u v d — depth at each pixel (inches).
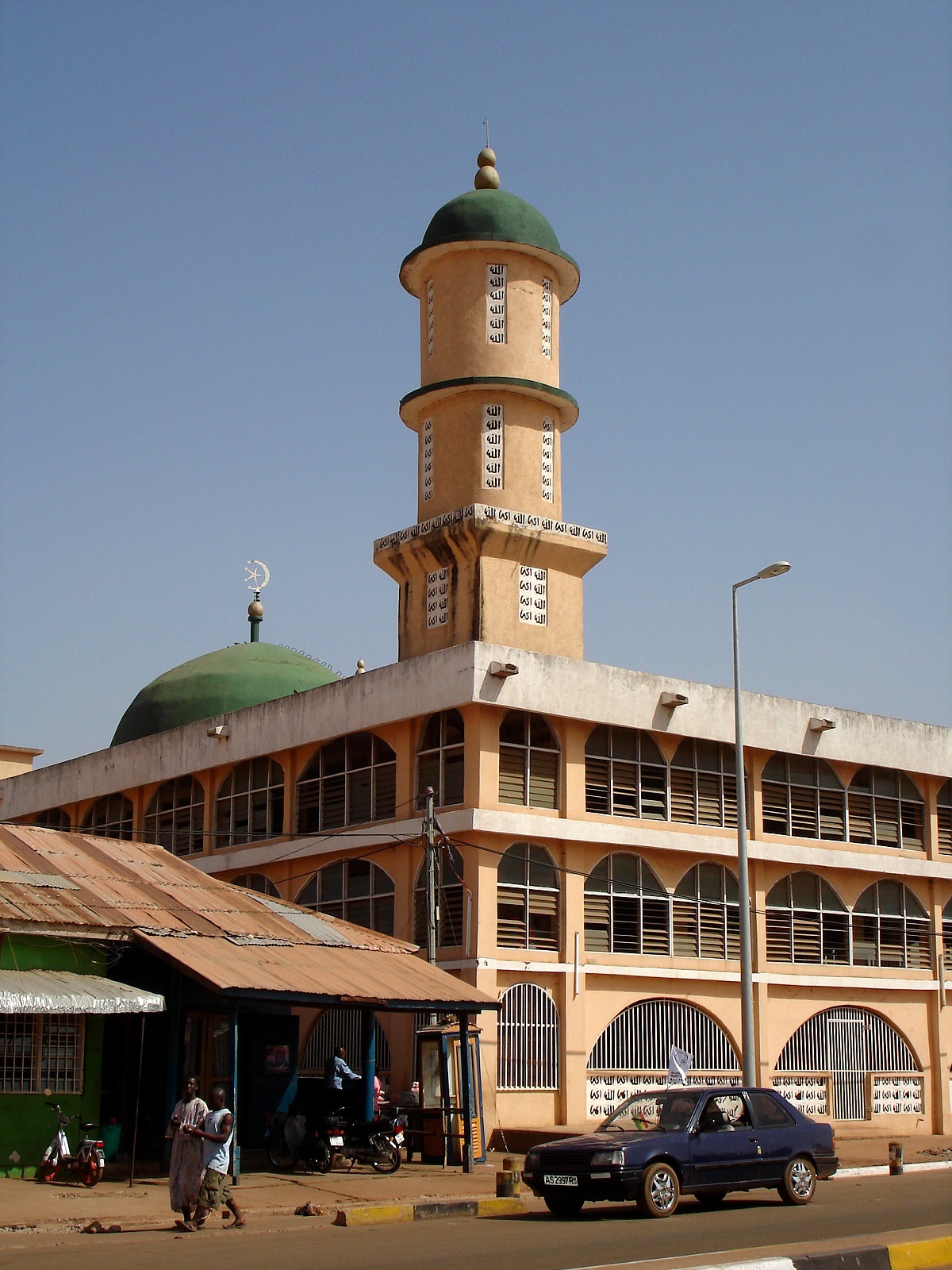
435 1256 569.3
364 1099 988.6
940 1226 622.2
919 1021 1519.4
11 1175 833.5
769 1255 516.4
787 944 1427.2
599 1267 486.6
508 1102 1200.2
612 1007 1290.6
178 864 1119.6
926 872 1535.4
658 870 1350.9
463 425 1419.8
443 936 1251.2
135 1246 619.5
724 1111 764.0
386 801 1328.7
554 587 1408.7
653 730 1348.4
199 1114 698.2
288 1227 695.1
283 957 938.1
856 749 1497.3
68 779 1721.2
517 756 1275.8
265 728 1456.7
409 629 1428.4
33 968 861.8
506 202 1467.8
